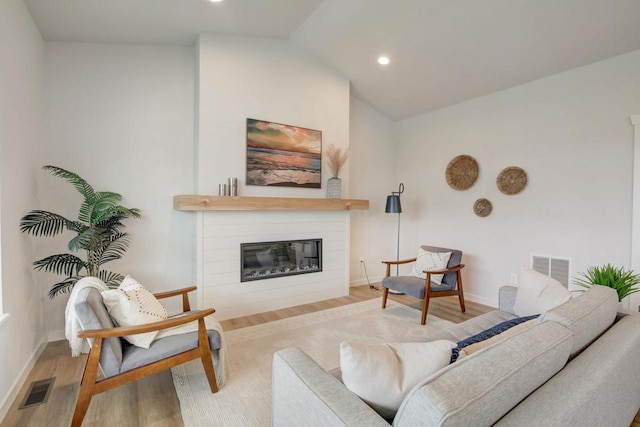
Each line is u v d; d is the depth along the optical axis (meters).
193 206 3.02
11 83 2.09
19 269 2.20
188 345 1.94
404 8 2.79
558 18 2.55
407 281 3.47
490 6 2.56
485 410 0.79
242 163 3.46
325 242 4.02
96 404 1.92
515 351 0.97
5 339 1.88
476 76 3.53
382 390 1.01
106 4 2.47
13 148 2.11
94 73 3.02
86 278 2.10
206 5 2.72
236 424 1.75
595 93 3.01
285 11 3.02
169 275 3.36
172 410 1.87
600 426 1.05
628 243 2.81
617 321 1.65
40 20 2.54
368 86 4.27
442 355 1.09
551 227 3.31
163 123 3.31
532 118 3.47
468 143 4.11
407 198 4.96
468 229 4.11
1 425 1.74
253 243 3.48
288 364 1.19
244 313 3.45
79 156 2.96
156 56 3.29
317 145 3.96
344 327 3.13
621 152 2.85
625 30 2.55
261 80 3.56
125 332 1.68
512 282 3.64
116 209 2.78
